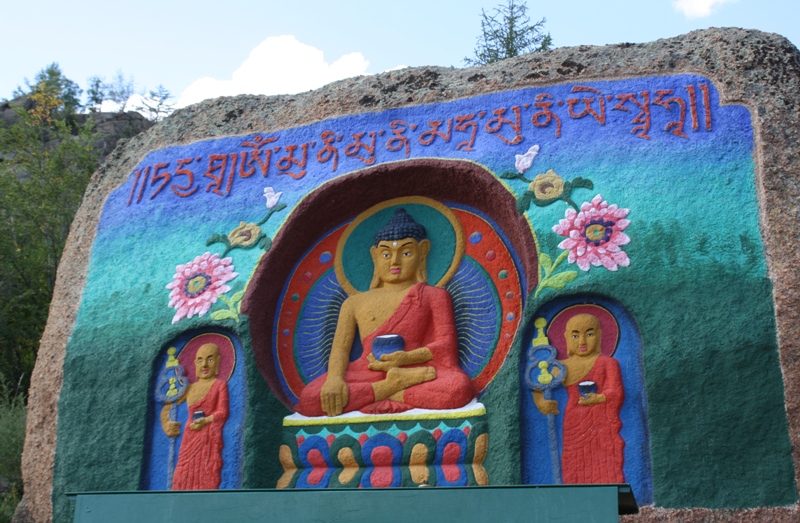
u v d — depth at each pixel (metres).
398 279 8.43
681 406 6.95
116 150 10.28
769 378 6.89
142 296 8.90
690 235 7.52
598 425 7.18
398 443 7.66
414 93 9.17
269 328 8.59
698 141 7.97
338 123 9.26
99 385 8.61
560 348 7.54
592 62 8.72
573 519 5.56
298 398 8.25
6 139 17.17
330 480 7.70
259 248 8.73
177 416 8.29
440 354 7.97
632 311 7.37
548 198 8.03
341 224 9.04
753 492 6.63
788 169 7.67
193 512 6.09
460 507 5.73
